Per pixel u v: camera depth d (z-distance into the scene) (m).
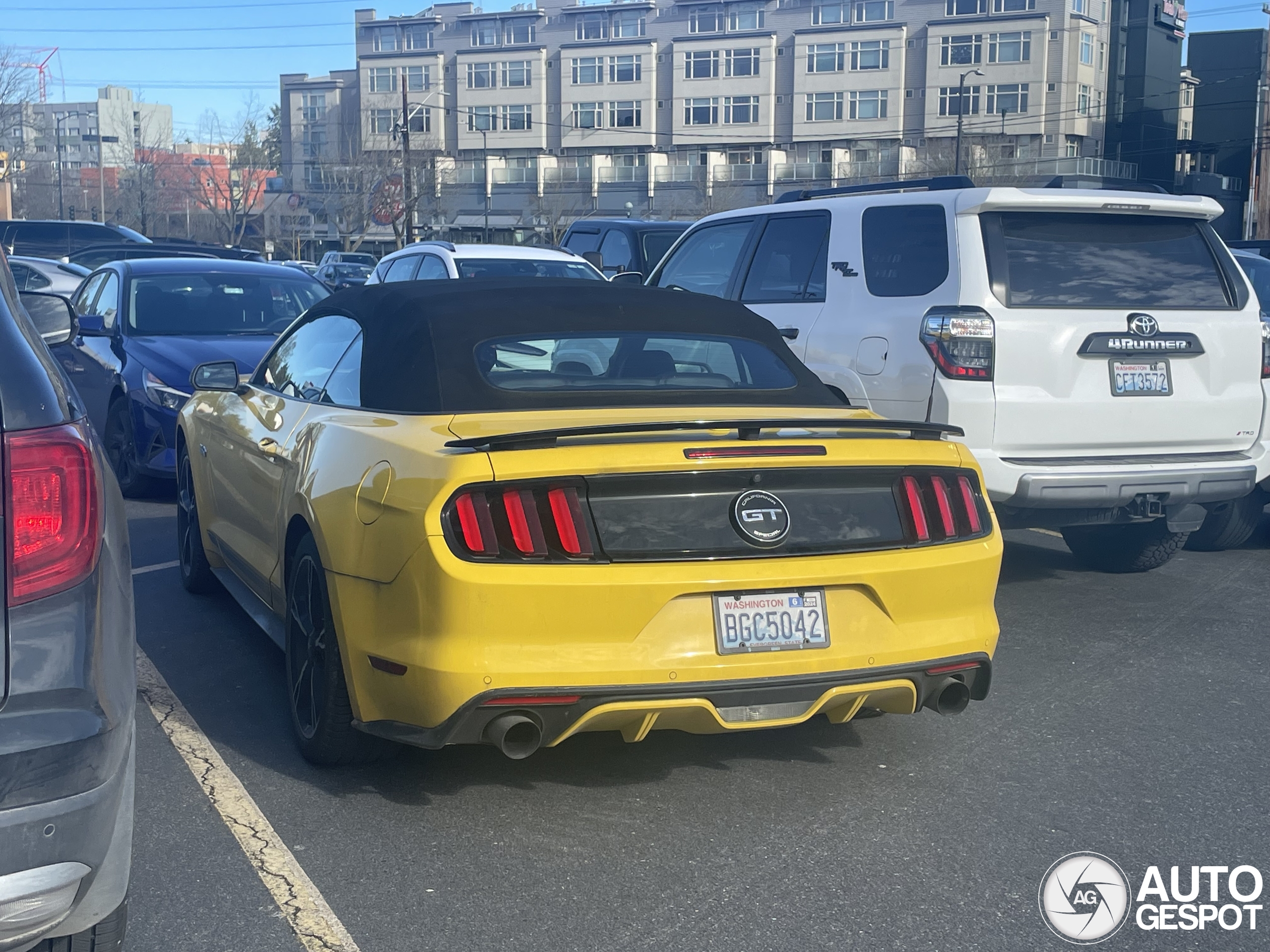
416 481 3.40
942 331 5.69
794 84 79.56
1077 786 3.97
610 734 4.38
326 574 3.73
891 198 6.30
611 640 3.33
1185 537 6.62
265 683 4.89
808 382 4.59
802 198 7.28
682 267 8.15
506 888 3.23
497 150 88.81
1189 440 6.00
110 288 10.02
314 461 4.04
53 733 2.22
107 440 9.20
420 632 3.33
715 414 4.09
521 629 3.27
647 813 3.71
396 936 2.98
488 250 12.70
